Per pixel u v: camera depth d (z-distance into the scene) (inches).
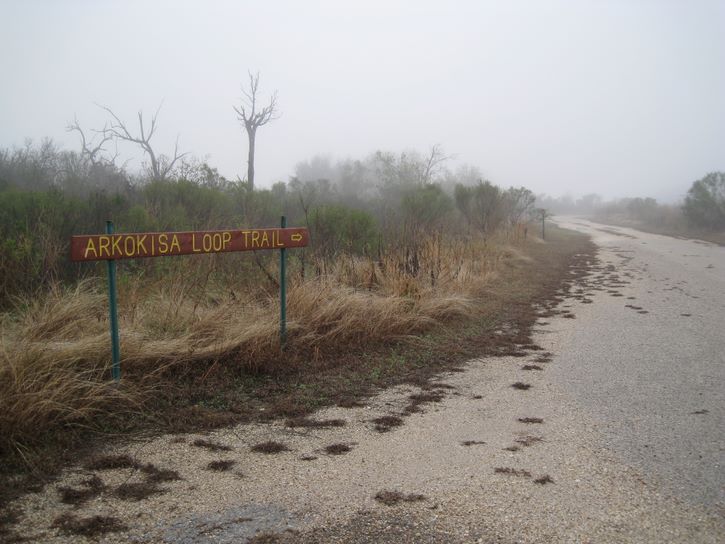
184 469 149.2
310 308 275.1
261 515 127.3
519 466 155.1
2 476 139.9
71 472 144.9
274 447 164.4
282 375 229.5
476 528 123.2
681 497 138.6
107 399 179.5
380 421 188.1
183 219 430.9
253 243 224.4
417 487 141.9
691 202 1453.0
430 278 378.6
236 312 257.9
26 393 160.2
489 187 880.3
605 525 125.2
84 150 946.7
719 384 235.0
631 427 186.2
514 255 694.5
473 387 229.6
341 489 140.3
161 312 246.8
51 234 320.8
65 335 216.2
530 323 360.5
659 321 369.1
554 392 223.8
